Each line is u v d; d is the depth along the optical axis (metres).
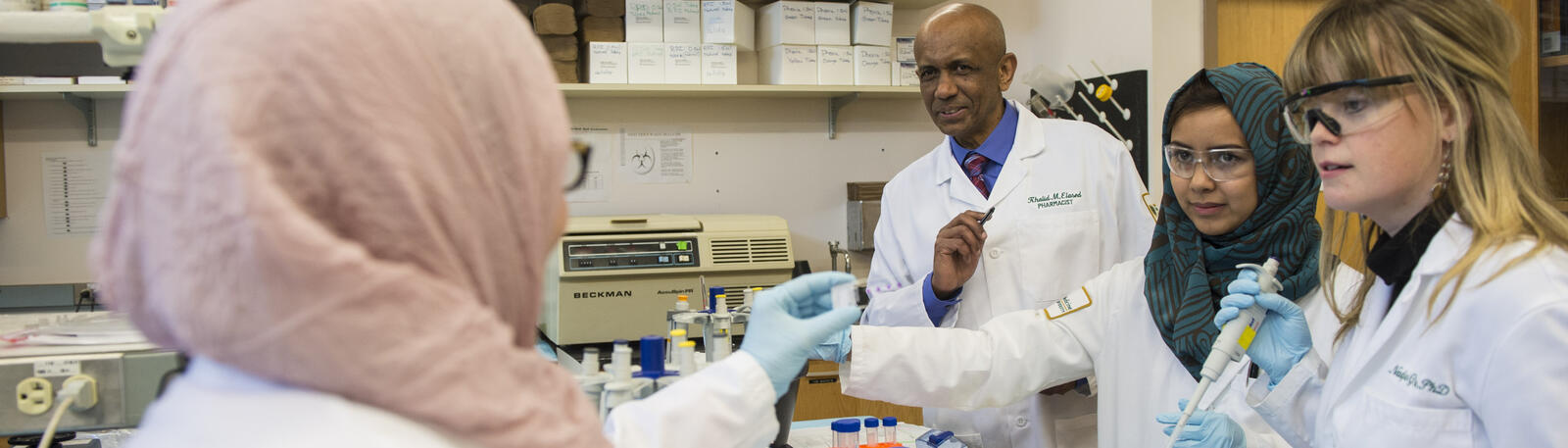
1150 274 1.64
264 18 0.49
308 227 0.46
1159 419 1.37
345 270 0.47
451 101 0.52
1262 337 1.33
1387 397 1.05
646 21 3.11
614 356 1.35
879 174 3.66
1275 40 3.36
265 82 0.47
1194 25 3.23
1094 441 2.04
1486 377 0.93
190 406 0.53
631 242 2.88
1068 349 1.72
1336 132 1.01
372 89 0.49
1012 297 2.27
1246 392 1.50
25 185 3.12
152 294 0.51
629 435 0.87
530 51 0.58
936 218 2.43
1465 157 0.98
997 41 2.38
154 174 0.49
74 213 3.13
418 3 0.52
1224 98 1.50
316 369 0.48
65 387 1.11
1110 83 3.34
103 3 2.12
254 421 0.50
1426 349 1.00
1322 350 1.46
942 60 2.33
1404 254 1.05
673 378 1.38
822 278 1.01
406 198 0.49
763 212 3.57
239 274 0.47
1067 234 2.29
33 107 3.10
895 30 3.58
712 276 2.93
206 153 0.46
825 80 3.26
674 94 3.36
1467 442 0.97
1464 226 0.99
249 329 0.47
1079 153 2.38
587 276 2.80
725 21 3.14
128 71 1.09
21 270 3.12
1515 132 0.97
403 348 0.49
